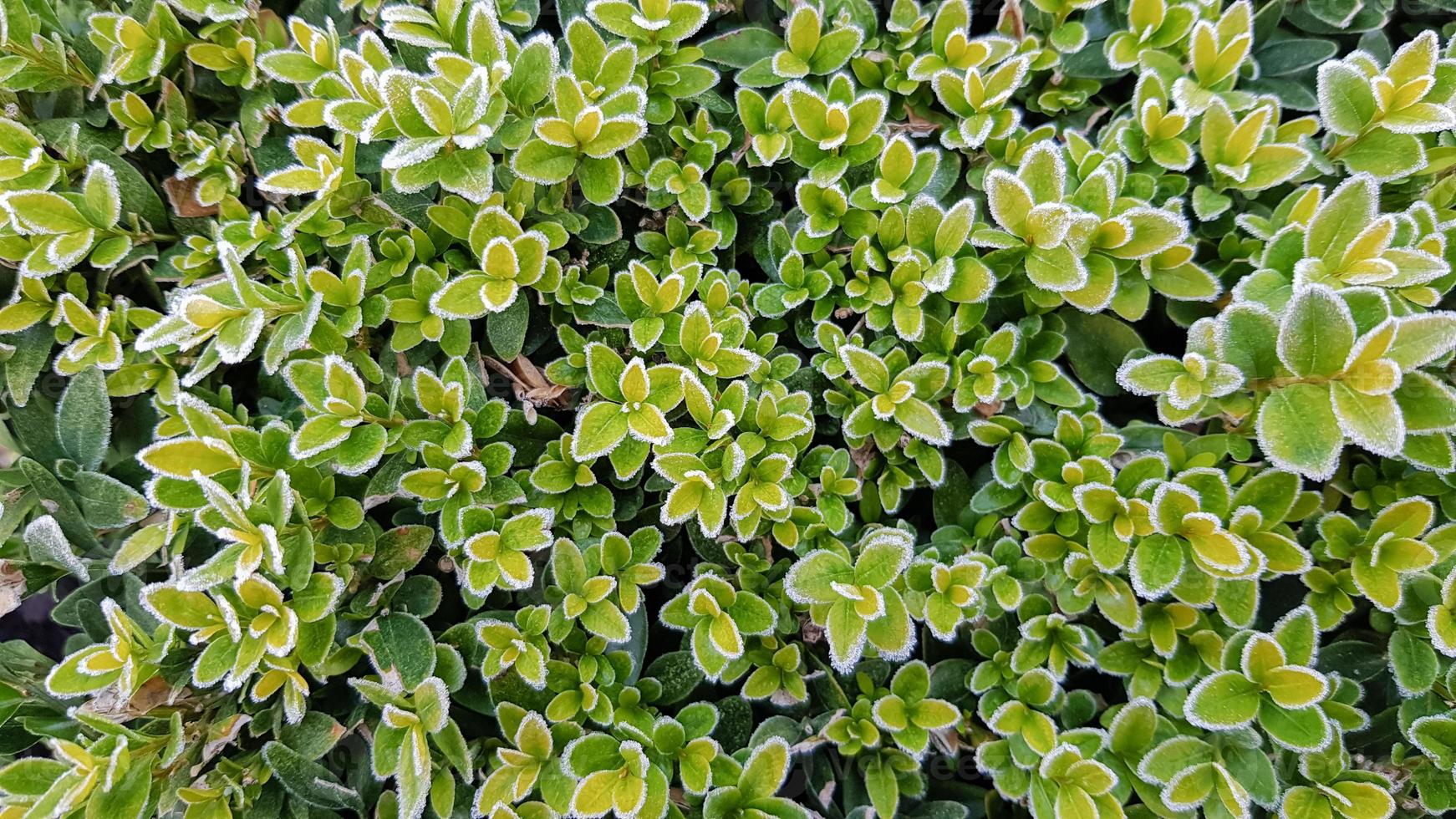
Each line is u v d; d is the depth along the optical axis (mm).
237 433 151
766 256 191
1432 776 152
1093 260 160
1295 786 156
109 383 175
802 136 177
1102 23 195
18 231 165
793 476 173
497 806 156
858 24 191
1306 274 149
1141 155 173
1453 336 135
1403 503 149
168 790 158
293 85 193
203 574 135
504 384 192
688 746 163
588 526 173
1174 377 152
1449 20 194
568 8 196
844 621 154
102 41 181
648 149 187
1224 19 176
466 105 148
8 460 218
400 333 172
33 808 138
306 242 177
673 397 161
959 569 161
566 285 177
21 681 171
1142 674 162
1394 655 153
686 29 175
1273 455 142
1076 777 155
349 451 152
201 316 145
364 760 182
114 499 170
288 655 154
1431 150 163
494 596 186
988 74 182
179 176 180
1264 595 172
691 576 193
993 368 166
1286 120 197
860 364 166
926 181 174
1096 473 159
